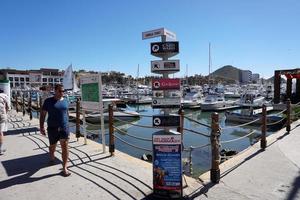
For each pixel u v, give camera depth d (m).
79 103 11.17
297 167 7.04
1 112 8.67
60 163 7.61
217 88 77.44
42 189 5.82
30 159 8.04
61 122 6.74
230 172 6.68
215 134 6.02
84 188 5.84
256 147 9.07
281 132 11.59
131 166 7.31
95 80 8.91
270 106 33.94
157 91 5.50
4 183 6.17
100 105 8.73
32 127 13.93
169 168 5.28
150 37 5.93
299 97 28.31
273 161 7.52
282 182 6.07
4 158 8.17
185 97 53.34
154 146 5.36
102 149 9.24
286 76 28.52
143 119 33.81
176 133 5.27
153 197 5.39
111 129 8.45
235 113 28.62
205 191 5.61
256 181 6.12
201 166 12.30
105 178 6.40
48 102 6.84
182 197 5.31
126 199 5.32
